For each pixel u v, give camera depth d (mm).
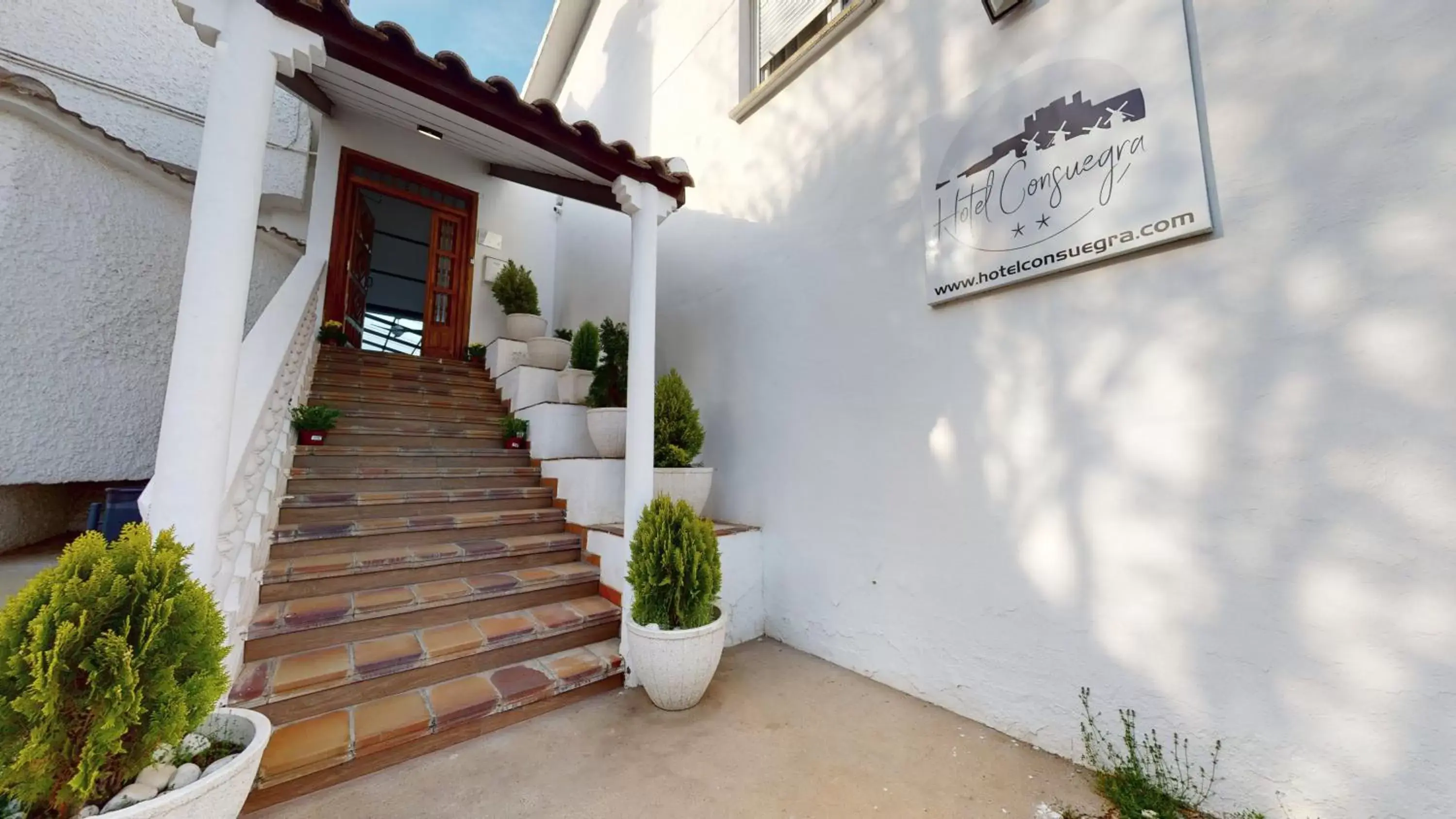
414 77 2422
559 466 4266
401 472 3898
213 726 1624
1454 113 1474
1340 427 1610
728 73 4477
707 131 4672
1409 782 1456
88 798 1241
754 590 3670
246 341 3416
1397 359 1531
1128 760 1969
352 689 2283
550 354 5801
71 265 3725
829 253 3443
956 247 2654
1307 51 1718
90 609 1240
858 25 3361
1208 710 1804
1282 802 1647
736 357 4141
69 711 1203
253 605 2496
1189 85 1929
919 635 2744
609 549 3383
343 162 5863
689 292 4711
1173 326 1958
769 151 3986
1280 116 1760
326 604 2648
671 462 3697
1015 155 2434
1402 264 1534
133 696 1234
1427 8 1526
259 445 2678
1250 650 1734
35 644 1146
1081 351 2209
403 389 5262
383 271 9141
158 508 1691
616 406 4699
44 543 4035
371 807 1867
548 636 2883
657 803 1899
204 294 1798
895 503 2916
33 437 3539
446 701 2350
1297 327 1700
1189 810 1804
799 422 3551
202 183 1851
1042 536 2285
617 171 3137
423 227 7625
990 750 2240
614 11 6781
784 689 2840
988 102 2562
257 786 1822
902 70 3059
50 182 3611
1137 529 2008
